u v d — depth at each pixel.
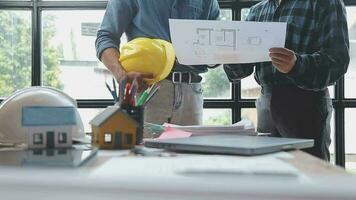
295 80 1.27
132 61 1.06
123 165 0.47
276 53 1.16
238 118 3.19
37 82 3.30
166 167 0.45
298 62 1.19
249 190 0.28
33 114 0.62
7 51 3.31
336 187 0.28
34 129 0.61
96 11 3.28
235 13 3.20
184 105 1.41
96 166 0.47
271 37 1.19
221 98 3.21
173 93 1.38
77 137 0.78
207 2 1.51
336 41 1.28
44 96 0.80
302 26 1.35
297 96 1.33
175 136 0.85
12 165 0.44
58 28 3.30
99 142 0.70
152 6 1.43
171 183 0.29
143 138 0.84
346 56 1.29
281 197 0.27
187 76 1.40
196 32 1.17
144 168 0.44
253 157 0.57
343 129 3.15
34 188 0.29
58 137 0.62
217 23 1.19
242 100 3.19
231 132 0.91
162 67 1.08
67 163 0.44
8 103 0.79
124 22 1.42
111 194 0.29
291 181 0.32
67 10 3.28
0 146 0.74
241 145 0.62
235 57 1.20
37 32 3.28
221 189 0.28
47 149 0.59
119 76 1.07
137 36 1.45
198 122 1.46
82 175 0.32
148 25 1.43
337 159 3.16
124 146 0.70
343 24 1.31
